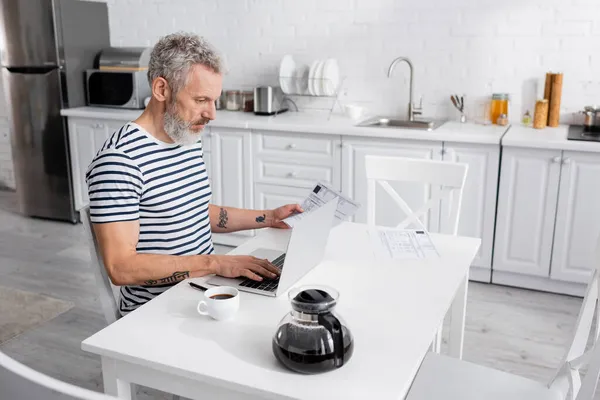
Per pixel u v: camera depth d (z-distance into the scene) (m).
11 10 4.18
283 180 3.70
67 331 2.81
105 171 1.62
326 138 3.52
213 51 1.66
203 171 1.88
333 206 1.61
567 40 3.41
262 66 4.20
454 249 1.92
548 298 3.18
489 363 2.55
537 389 1.58
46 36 4.13
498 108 3.55
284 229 2.04
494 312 3.01
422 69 3.76
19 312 2.99
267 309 1.47
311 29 3.99
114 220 1.62
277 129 3.59
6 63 4.29
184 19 4.34
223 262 1.63
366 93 3.95
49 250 3.85
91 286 3.30
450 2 3.60
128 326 1.38
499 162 3.16
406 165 2.40
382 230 2.10
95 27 4.43
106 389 1.35
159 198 1.72
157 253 1.76
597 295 1.63
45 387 0.80
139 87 4.17
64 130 4.27
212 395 1.24
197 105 1.65
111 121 4.11
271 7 4.07
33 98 4.28
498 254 3.27
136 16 4.47
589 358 1.47
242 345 1.30
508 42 3.53
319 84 3.80
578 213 3.05
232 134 3.76
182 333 1.35
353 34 3.88
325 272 1.72
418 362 1.25
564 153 3.00
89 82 4.29
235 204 3.87
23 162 4.45
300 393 1.13
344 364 1.22
